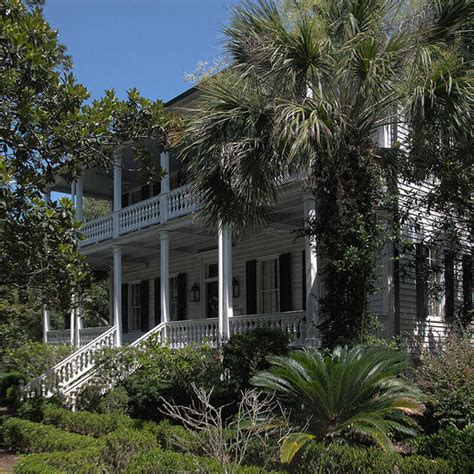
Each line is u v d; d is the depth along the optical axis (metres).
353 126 9.55
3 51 9.25
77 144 9.80
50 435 10.45
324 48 9.75
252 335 11.00
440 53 9.20
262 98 10.01
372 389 7.62
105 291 30.30
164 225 16.47
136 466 6.95
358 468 6.55
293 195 12.83
